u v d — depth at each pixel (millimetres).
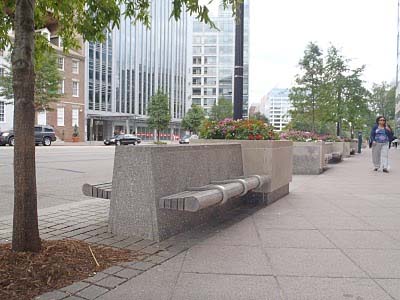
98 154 25406
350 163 19734
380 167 15320
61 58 52000
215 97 126875
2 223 5773
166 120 72625
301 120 29844
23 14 3691
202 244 4699
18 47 3693
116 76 69375
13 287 3244
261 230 5426
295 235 5160
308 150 13883
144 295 3248
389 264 4027
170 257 4199
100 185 5730
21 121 3730
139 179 4879
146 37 80062
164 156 4992
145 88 80000
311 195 8688
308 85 28594
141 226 4871
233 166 7090
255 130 7953
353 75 29125
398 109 74312
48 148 32469
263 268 3895
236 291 3342
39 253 3850
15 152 3781
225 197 5137
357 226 5684
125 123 72375
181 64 97562
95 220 5965
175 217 5109
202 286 3439
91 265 3865
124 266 3898
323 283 3521
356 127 35406
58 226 5531
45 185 10547
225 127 8094
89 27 5680
